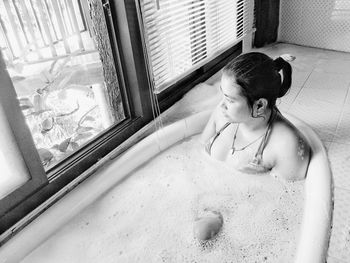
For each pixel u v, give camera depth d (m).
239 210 1.07
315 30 2.09
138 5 1.17
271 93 0.99
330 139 1.24
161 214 1.10
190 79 1.69
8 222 0.95
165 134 1.36
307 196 1.02
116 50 1.23
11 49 1.46
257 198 1.10
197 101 1.59
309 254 0.80
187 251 0.97
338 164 1.11
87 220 1.09
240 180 1.19
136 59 1.25
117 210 1.12
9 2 1.40
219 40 1.74
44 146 1.37
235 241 0.98
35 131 1.41
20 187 0.95
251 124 1.09
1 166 0.97
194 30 1.49
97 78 1.58
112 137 1.26
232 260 0.93
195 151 1.36
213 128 1.29
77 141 1.39
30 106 1.46
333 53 2.04
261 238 0.97
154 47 1.30
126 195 1.18
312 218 0.90
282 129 1.08
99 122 1.51
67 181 1.10
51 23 1.55
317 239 0.83
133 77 1.28
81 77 1.57
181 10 1.38
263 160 1.14
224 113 1.06
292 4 2.11
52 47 1.55
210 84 1.76
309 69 1.83
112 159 1.26
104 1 1.14
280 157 1.10
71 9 1.55
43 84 1.52
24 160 0.94
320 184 0.99
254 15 2.11
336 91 1.58
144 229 1.05
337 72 1.78
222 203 1.11
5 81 0.85
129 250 0.99
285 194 1.10
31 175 0.97
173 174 1.26
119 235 1.04
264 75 0.96
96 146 1.21
